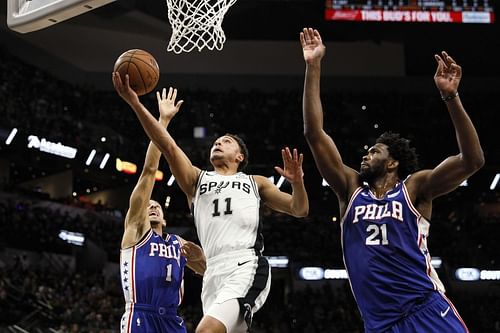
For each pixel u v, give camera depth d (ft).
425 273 12.70
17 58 88.22
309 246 83.20
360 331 68.90
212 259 14.93
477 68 104.53
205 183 15.38
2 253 68.54
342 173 13.44
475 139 12.50
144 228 18.79
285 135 97.04
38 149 80.53
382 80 103.19
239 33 99.96
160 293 18.56
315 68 13.52
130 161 93.25
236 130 97.25
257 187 15.62
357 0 71.92
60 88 90.79
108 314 61.52
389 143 13.65
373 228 12.77
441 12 71.15
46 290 60.95
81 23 92.32
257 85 101.45
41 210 79.25
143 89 15.62
